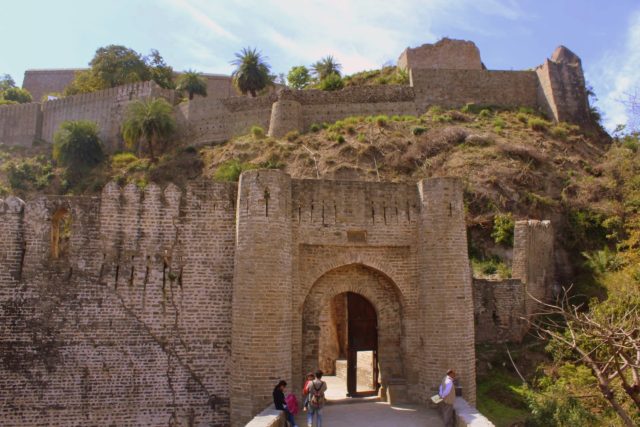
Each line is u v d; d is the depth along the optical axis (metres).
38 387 21.02
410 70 70.31
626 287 29.56
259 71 76.69
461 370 21.50
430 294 22.38
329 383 29.98
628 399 22.25
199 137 69.38
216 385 21.78
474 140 54.81
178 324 22.03
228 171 54.00
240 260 21.33
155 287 22.19
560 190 48.19
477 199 45.59
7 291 21.48
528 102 69.88
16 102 86.19
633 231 38.69
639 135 52.72
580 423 20.77
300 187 23.14
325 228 22.98
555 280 35.59
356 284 23.66
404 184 23.89
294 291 22.33
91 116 74.69
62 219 26.75
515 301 30.69
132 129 65.94
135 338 21.72
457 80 69.75
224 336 22.16
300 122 66.44
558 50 72.50
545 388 24.66
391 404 22.50
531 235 32.84
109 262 22.12
